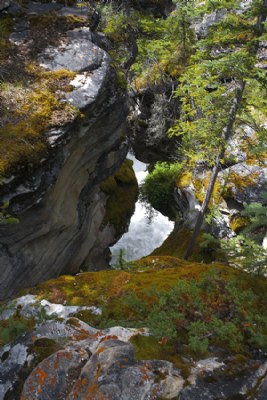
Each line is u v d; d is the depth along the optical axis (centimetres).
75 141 754
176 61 1633
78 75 758
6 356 438
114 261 1541
